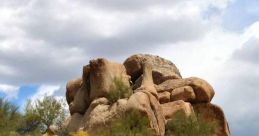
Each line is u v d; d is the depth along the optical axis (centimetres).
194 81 3572
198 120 3194
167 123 3197
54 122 3597
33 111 3538
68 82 3925
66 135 3369
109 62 3531
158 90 3609
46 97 3675
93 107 3312
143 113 2992
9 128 2761
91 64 3494
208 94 3541
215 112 3531
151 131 2958
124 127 2847
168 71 3831
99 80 3428
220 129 3494
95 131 3083
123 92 3312
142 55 3859
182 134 3078
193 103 3538
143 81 3434
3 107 2786
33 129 3419
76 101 3612
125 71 3672
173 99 3500
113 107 3131
